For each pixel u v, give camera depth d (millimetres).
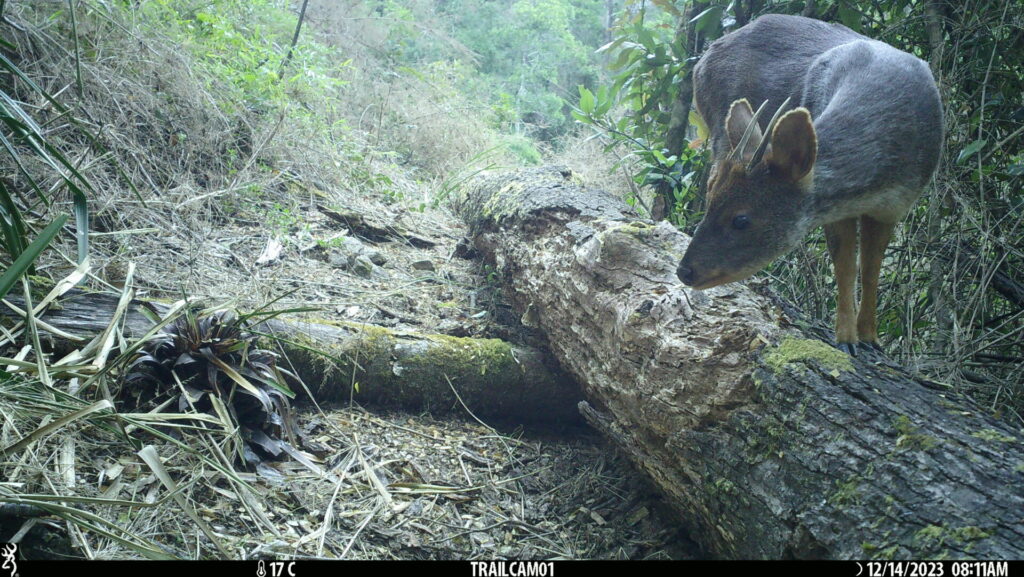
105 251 920
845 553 500
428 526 702
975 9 972
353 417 855
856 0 1115
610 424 785
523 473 825
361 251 1210
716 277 709
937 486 486
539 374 922
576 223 921
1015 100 1006
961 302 923
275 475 713
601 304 791
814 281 997
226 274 1002
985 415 548
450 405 909
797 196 698
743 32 1004
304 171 1398
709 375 642
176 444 651
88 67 1076
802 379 585
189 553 583
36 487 592
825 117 749
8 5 1031
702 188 1263
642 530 736
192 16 1504
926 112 728
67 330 752
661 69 1337
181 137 1177
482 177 1363
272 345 850
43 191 927
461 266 1273
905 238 979
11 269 559
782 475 565
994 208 945
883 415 544
